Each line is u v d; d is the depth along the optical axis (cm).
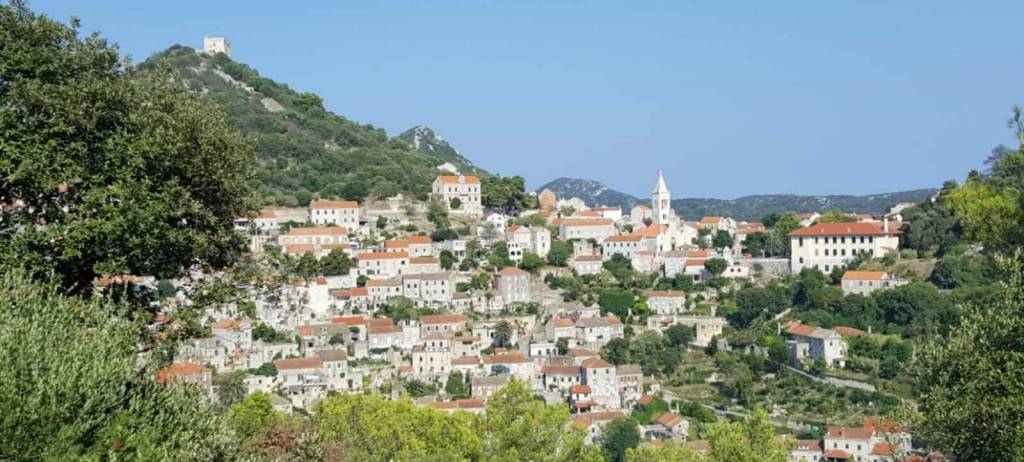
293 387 18875
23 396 3784
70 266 5466
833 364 19538
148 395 4519
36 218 5462
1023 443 5478
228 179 6044
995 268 7025
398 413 9144
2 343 3875
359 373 19888
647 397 19225
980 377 5894
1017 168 7294
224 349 19788
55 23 5738
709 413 18275
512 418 8762
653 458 9425
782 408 18362
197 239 5672
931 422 6103
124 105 5747
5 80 5559
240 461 4862
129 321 5078
